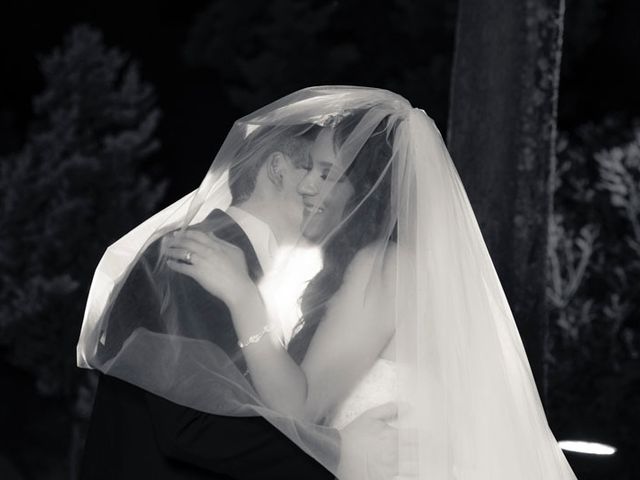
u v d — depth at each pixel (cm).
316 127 257
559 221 616
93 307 258
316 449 238
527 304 369
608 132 722
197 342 238
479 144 371
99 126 736
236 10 902
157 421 239
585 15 853
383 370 251
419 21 870
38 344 698
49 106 736
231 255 246
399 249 257
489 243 369
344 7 916
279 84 870
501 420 253
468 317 256
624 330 624
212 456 236
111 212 714
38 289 683
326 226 253
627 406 598
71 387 706
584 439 593
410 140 261
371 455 241
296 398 239
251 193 255
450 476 246
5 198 704
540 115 371
